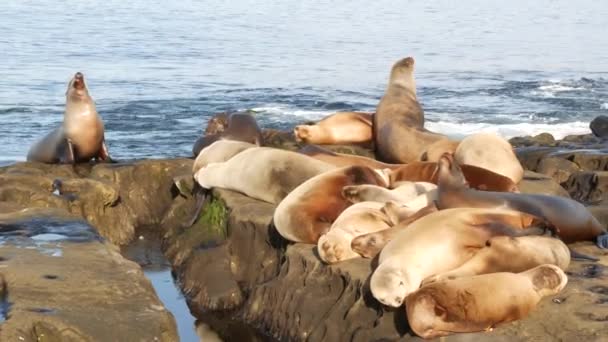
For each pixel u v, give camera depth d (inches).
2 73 2009.1
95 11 4079.7
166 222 805.2
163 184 849.5
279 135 972.6
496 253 477.1
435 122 1499.8
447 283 446.9
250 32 3331.7
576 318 444.1
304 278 569.3
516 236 493.7
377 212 559.2
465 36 3393.2
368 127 908.0
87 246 600.4
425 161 727.1
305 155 710.5
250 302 617.9
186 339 599.2
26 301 500.7
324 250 544.4
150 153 1170.0
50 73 2030.0
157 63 2287.2
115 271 556.1
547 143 1042.7
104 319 490.0
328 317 529.0
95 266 561.6
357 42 3065.9
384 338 476.7
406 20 4114.2
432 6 5064.0
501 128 1446.9
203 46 2768.2
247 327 604.7
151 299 525.3
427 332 442.9
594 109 1667.1
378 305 494.6
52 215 673.6
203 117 1464.1
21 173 815.1
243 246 671.1
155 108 1547.7
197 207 756.0
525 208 542.3
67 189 792.9
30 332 470.3
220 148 784.9
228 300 647.8
